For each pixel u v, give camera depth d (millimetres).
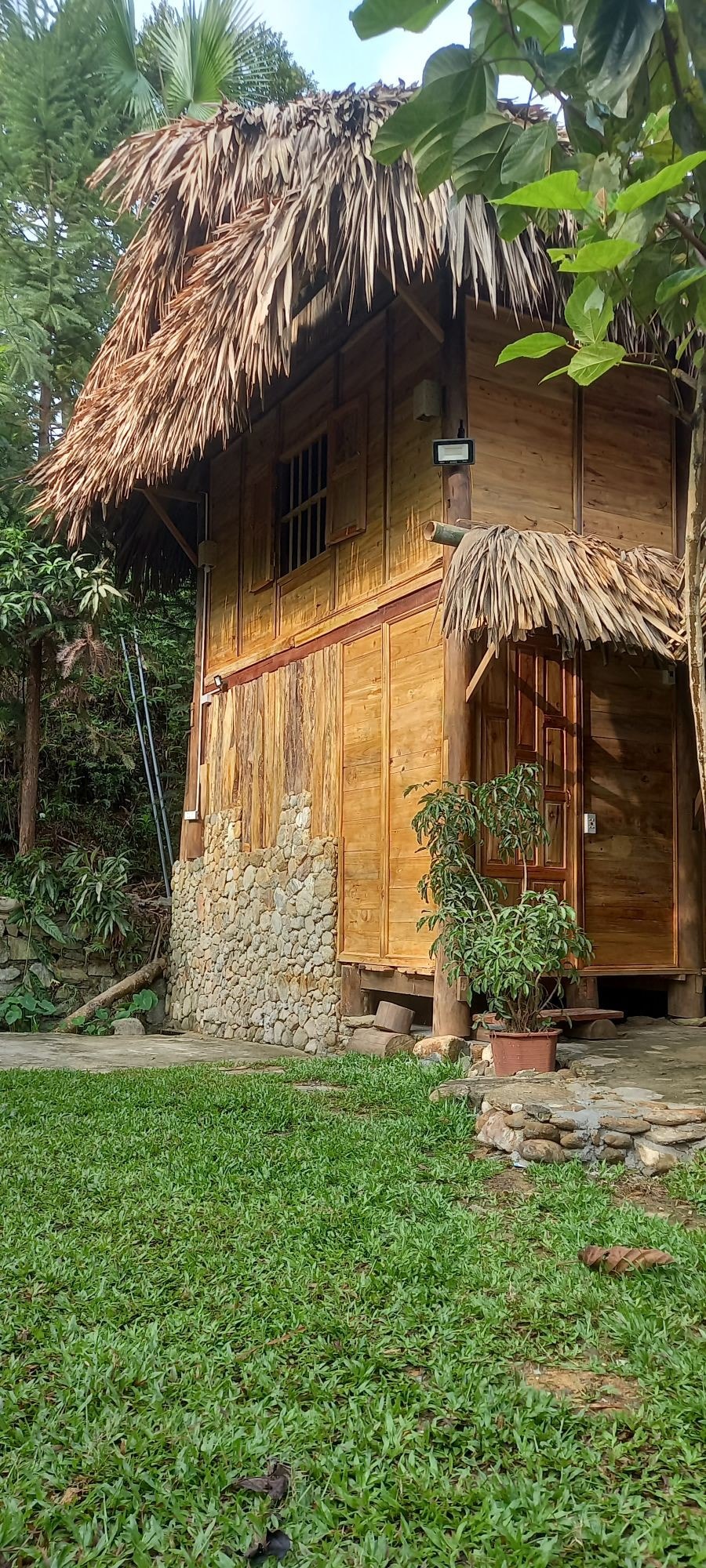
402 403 7375
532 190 1837
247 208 6941
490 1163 3928
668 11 2010
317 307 8305
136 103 12883
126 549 11703
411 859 6969
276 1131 4520
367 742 7613
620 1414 2066
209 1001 9891
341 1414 2084
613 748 7203
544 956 5184
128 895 11336
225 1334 2461
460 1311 2572
